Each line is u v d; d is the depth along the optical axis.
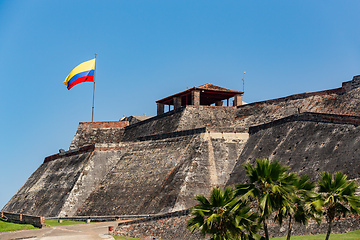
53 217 73.12
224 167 67.88
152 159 75.75
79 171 79.88
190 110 84.12
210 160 68.50
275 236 45.09
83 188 77.38
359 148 49.78
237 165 67.44
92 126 96.88
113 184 75.81
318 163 53.44
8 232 56.84
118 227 56.16
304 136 59.62
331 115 57.66
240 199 35.97
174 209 62.41
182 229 51.12
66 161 87.94
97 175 79.25
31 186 90.00
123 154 81.75
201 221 36.41
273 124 67.12
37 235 54.31
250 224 35.88
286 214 35.78
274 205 35.62
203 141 70.88
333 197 35.84
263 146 65.50
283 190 35.00
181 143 74.31
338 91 72.81
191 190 64.94
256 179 36.16
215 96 90.62
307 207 35.81
